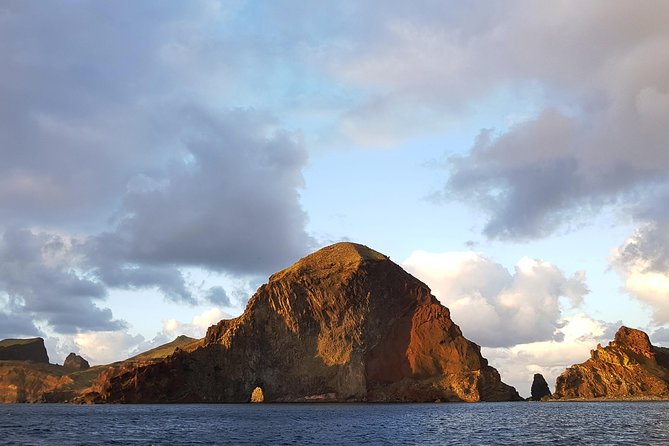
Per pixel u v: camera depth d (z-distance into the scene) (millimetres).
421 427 123625
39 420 146875
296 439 99188
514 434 107125
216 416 163500
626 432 108750
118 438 100312
